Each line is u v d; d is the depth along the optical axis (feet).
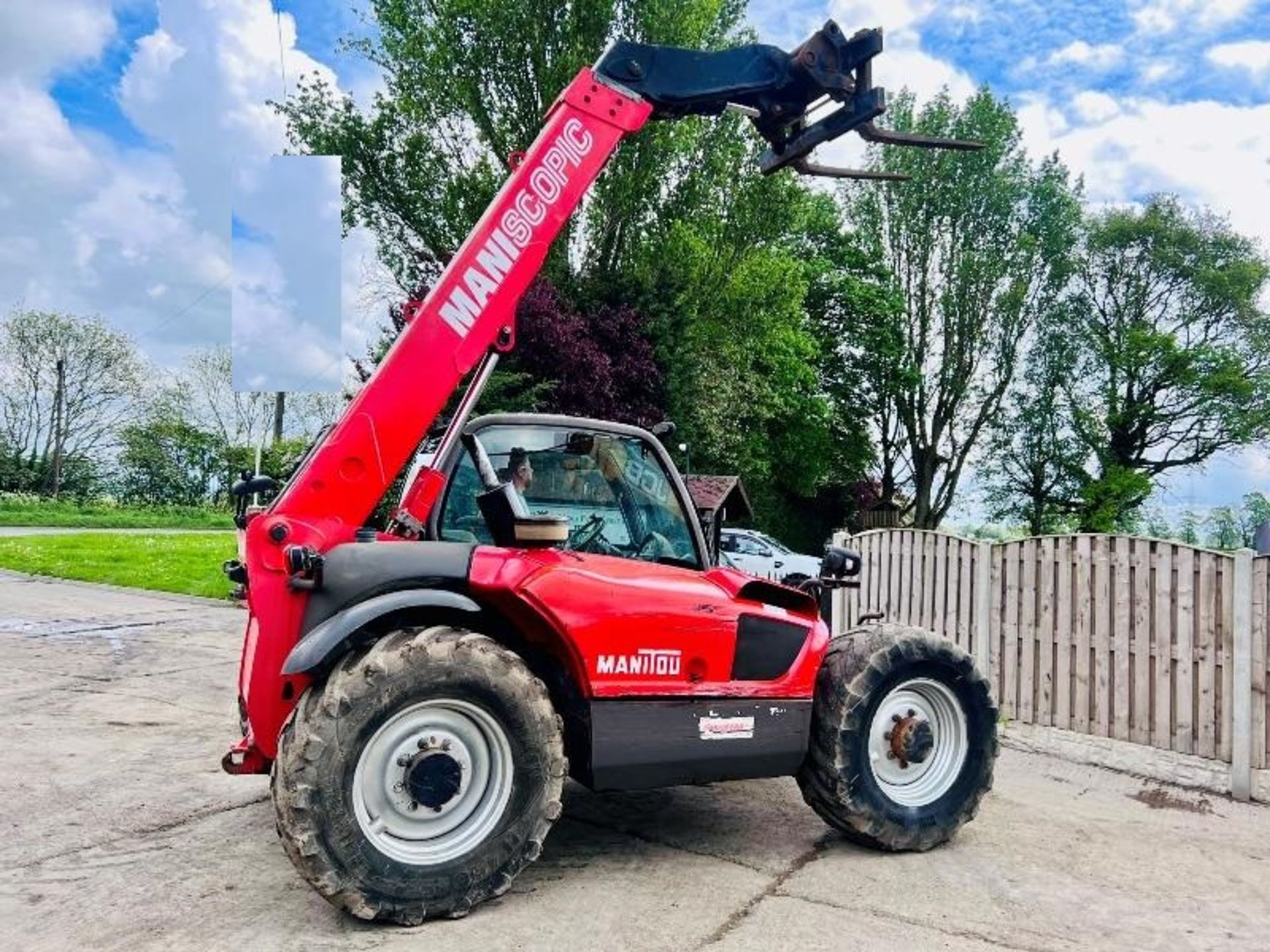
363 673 10.50
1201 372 123.65
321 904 11.27
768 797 16.38
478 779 11.25
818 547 129.59
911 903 11.82
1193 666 18.86
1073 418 132.67
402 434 12.36
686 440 72.54
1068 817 16.02
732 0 79.61
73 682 24.52
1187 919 11.68
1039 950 10.59
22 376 150.20
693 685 12.54
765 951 10.28
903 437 136.87
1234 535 120.47
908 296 133.69
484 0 68.44
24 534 83.76
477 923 10.83
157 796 15.51
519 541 11.59
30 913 10.98
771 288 85.56
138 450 151.33
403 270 74.84
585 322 66.49
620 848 13.60
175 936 10.39
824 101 15.30
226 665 27.45
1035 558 22.29
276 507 11.76
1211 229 128.88
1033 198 133.18
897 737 13.92
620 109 14.06
